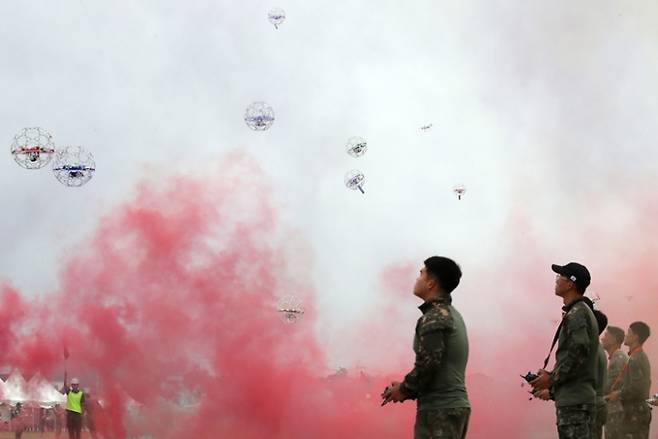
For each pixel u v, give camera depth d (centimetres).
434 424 721
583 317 820
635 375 1159
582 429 816
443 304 744
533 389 896
